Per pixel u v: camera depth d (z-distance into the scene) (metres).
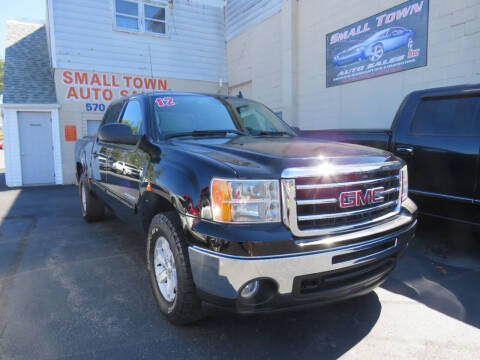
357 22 8.54
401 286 3.31
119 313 2.78
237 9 13.45
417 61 7.29
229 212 2.04
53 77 12.60
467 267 3.77
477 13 6.30
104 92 12.15
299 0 10.37
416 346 2.37
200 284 2.13
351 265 2.18
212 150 2.55
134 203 3.20
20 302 2.97
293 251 2.01
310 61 10.12
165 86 13.28
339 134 5.45
